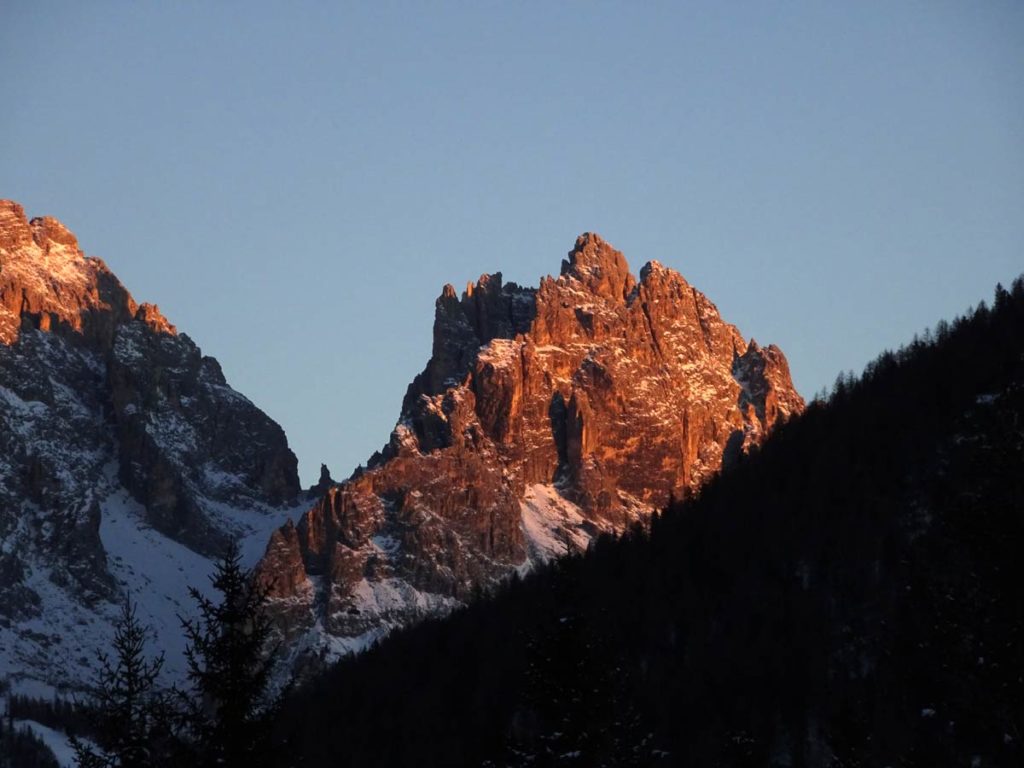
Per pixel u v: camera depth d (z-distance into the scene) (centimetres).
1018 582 16450
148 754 15475
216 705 15625
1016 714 16262
